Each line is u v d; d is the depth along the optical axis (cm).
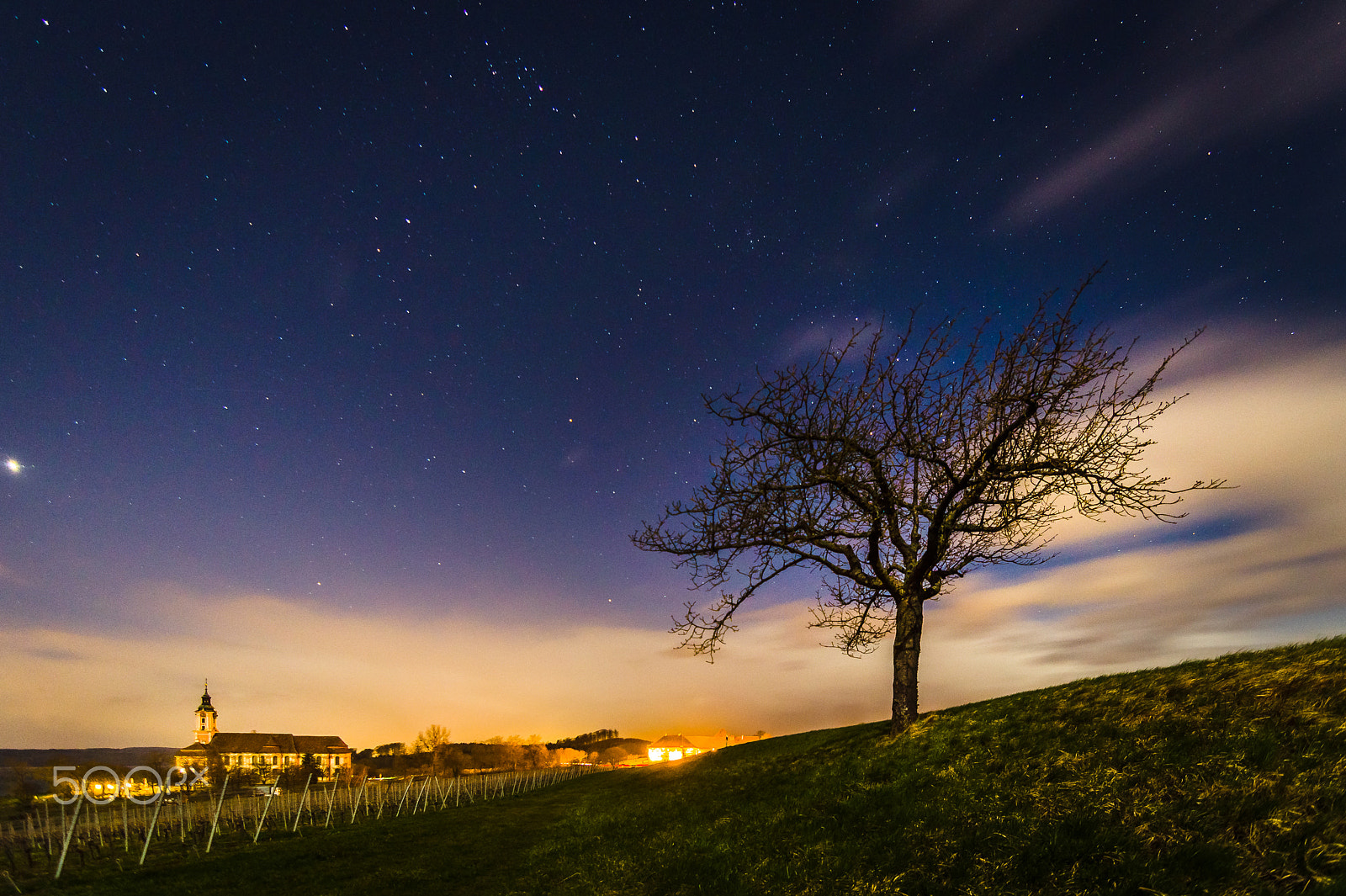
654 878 977
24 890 1449
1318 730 679
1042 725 1063
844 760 1442
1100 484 1353
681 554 1652
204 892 1386
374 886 1377
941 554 1605
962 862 675
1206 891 491
